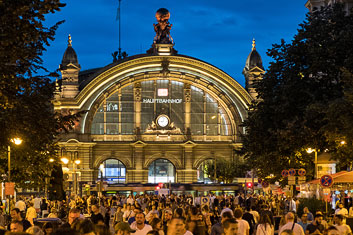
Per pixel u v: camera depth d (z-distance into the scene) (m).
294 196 55.03
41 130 32.97
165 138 112.88
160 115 112.88
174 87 113.88
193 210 22.95
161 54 112.56
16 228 18.62
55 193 57.75
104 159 110.94
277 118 48.44
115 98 111.94
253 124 51.47
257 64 116.25
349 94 38.03
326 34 47.53
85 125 109.12
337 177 39.38
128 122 112.19
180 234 16.67
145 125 112.94
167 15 114.25
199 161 113.50
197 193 103.94
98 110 111.31
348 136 39.44
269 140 49.66
